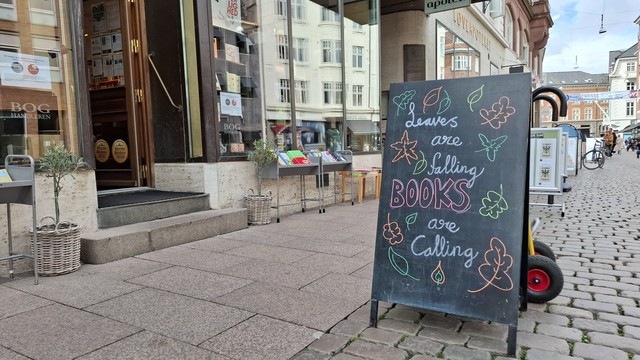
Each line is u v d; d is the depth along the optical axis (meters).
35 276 3.64
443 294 2.71
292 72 7.44
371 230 5.77
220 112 6.15
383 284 2.88
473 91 2.85
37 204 4.13
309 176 7.61
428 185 2.86
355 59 9.20
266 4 6.98
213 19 6.03
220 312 3.08
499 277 2.59
